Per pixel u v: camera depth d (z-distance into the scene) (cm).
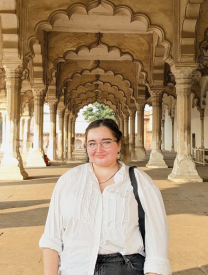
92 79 1673
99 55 1334
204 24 755
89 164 125
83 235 110
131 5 764
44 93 1120
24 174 780
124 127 2011
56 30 1040
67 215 112
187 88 758
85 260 109
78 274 108
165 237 111
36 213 406
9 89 758
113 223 110
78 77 1664
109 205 112
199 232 325
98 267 108
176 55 763
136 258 112
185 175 734
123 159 127
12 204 464
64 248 113
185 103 757
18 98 768
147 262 107
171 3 771
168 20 771
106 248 110
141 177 117
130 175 118
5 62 744
